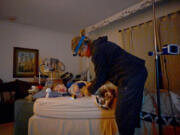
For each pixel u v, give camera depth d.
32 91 1.53
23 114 1.29
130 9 2.35
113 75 0.99
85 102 1.10
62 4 2.20
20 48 2.98
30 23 3.02
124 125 0.85
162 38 2.15
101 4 2.24
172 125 1.03
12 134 1.78
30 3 2.15
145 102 1.19
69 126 1.08
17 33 2.97
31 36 3.17
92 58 1.01
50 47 3.46
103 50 0.98
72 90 1.27
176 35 2.00
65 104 1.10
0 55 2.73
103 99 1.07
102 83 1.00
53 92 1.34
